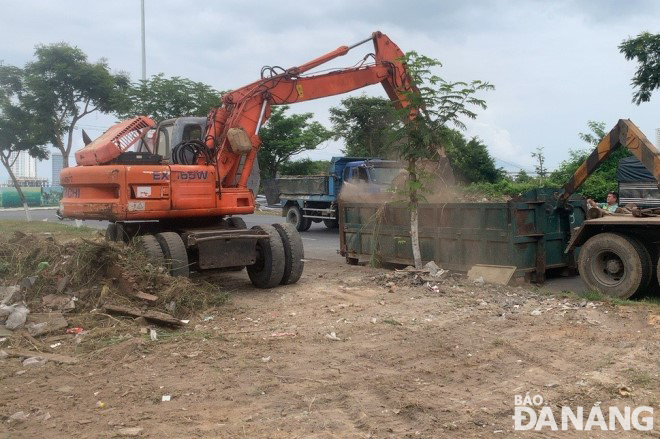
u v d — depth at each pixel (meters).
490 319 7.73
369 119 32.75
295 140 36.53
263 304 9.19
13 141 24.05
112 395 5.25
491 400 5.00
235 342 6.91
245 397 5.16
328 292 9.96
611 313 7.93
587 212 10.84
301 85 12.17
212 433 4.45
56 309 7.80
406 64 10.70
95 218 10.09
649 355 6.09
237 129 10.77
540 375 5.59
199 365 6.06
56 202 53.47
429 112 10.75
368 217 13.26
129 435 4.42
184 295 8.48
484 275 10.49
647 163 9.54
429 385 5.37
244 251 10.12
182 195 10.11
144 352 6.51
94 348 6.64
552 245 11.20
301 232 23.69
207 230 10.43
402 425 4.54
